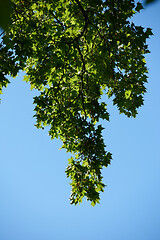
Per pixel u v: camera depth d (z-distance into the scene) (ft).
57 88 27.96
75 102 28.73
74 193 26.16
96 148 26.13
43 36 24.62
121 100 26.55
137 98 26.37
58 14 26.02
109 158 26.32
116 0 22.98
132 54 25.30
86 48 29.68
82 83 28.19
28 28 23.98
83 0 25.84
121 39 24.41
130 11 24.79
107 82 27.53
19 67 23.35
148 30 23.88
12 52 22.48
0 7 1.99
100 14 24.73
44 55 25.52
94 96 27.63
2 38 21.94
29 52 23.24
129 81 26.16
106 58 26.89
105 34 26.68
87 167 26.61
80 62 27.73
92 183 26.32
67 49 25.52
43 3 25.07
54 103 28.58
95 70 29.78
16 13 24.94
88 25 26.66
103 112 26.84
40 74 26.73
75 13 25.52
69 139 27.89
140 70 25.91
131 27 23.94
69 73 28.40
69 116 28.12
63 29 26.35
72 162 26.66
